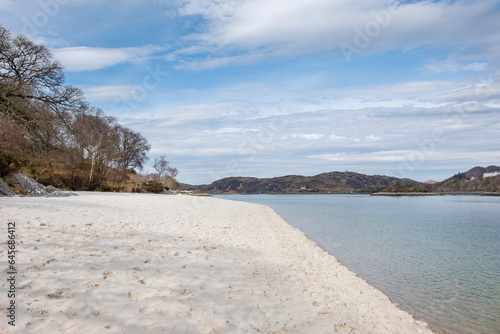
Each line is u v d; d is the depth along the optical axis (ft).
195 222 55.47
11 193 75.10
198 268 25.52
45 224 35.37
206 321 15.90
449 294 29.50
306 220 101.45
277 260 34.19
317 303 22.00
